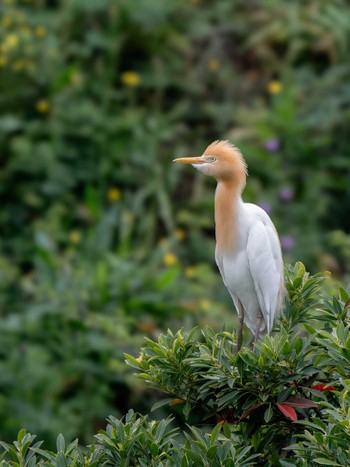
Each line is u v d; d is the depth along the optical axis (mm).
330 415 4375
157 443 4590
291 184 13016
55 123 12914
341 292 5105
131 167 12953
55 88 13109
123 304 11094
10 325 10539
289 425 4859
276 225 12336
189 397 4887
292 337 4801
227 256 6301
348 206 13008
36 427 9602
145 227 12445
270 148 12844
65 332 10617
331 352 4484
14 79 13234
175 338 4977
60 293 11016
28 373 10000
